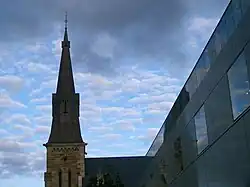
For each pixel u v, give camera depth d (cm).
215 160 2273
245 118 1878
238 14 1928
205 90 2434
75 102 7762
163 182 3638
